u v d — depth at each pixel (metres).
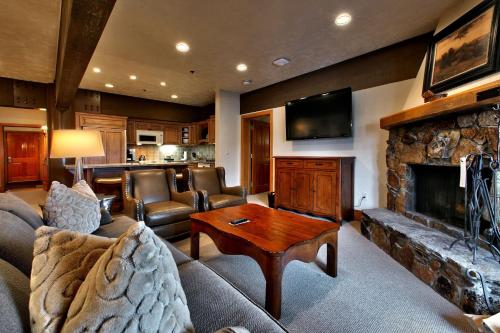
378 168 3.51
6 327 0.51
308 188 3.83
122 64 3.98
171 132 7.30
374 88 3.48
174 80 4.80
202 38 2.96
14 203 1.40
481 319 1.42
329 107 3.82
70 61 2.70
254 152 6.02
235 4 2.31
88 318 0.52
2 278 0.60
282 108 4.77
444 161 2.17
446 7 2.39
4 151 7.51
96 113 5.76
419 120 2.38
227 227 1.94
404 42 3.17
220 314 0.88
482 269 1.53
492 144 1.74
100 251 0.70
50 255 0.67
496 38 1.83
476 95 1.64
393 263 2.25
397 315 1.54
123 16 2.49
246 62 3.75
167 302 0.60
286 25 2.70
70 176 4.86
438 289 1.77
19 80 4.77
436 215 2.46
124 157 6.13
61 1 2.38
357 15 2.53
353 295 1.75
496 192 1.73
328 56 3.57
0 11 2.52
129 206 2.72
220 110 5.36
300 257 1.68
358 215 3.71
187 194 3.04
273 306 1.49
